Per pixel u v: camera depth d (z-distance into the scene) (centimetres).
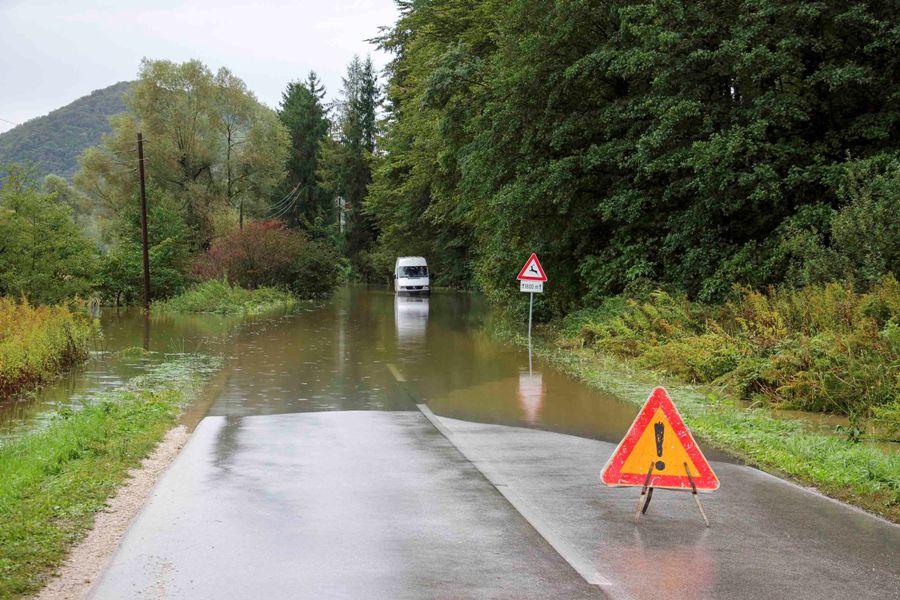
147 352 2152
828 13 1991
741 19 2102
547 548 621
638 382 1605
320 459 926
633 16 2280
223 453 952
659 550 620
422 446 1007
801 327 1559
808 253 1736
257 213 7519
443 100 3250
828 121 2127
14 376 1457
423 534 652
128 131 6862
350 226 9475
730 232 2206
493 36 3278
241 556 593
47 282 3106
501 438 1064
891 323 1317
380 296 6025
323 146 9881
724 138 2012
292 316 3709
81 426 1054
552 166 2455
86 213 6988
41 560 575
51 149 12862
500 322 3256
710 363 1564
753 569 578
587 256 2578
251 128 7394
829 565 588
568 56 2567
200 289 4350
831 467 879
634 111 2359
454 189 4119
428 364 1902
